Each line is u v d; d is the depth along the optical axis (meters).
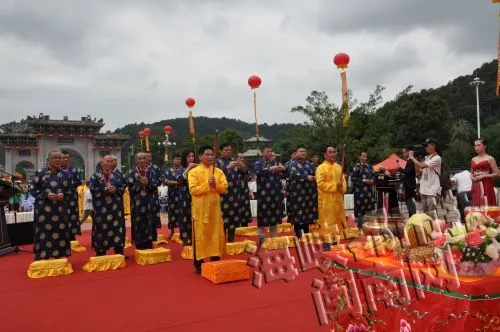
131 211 7.77
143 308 4.38
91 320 4.03
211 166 5.96
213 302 4.48
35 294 5.13
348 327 3.07
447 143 35.06
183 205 7.47
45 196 6.66
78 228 8.79
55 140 41.72
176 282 5.53
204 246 5.90
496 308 2.28
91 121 42.56
